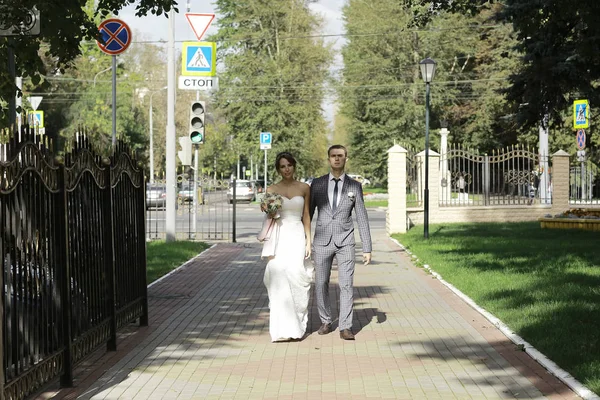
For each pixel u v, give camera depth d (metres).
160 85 76.75
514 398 7.44
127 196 10.55
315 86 63.25
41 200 7.46
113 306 9.60
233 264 19.41
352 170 67.69
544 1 21.59
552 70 24.28
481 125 60.16
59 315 7.89
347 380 8.23
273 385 8.05
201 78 23.20
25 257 7.02
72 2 12.74
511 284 14.44
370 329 11.02
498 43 60.19
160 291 14.74
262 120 63.00
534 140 53.22
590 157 50.94
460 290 14.40
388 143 63.09
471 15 22.64
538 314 11.27
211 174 75.44
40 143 7.49
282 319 10.25
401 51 62.78
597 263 17.30
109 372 8.61
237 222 36.31
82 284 8.57
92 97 61.31
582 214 28.02
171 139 24.20
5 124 12.68
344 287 10.48
